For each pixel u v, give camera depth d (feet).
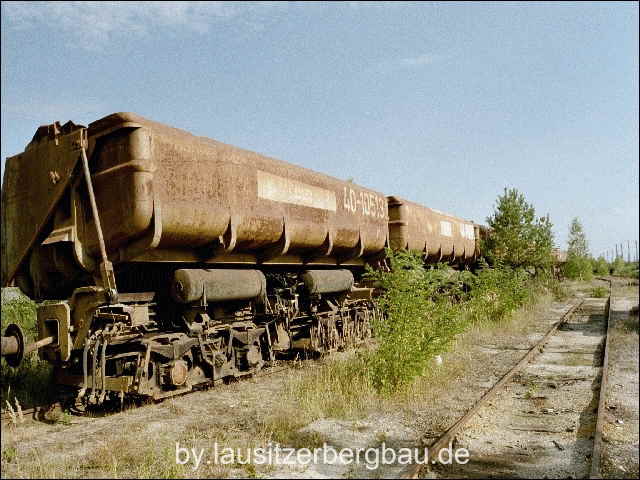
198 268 30.68
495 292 57.62
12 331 24.11
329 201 38.63
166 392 26.27
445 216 63.10
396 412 24.64
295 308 36.73
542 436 21.89
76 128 25.96
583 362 36.50
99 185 25.16
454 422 23.02
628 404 26.25
